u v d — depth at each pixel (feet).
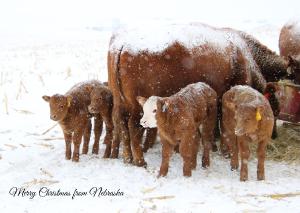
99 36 147.54
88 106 34.60
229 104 31.81
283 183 29.01
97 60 80.69
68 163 32.99
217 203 25.82
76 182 29.09
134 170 30.73
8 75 65.72
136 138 32.07
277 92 36.70
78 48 102.94
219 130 38.34
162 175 30.37
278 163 33.40
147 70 31.40
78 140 33.47
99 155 35.60
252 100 29.71
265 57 40.70
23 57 88.17
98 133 35.86
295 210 24.90
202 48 33.47
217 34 35.60
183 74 32.58
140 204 25.66
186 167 30.22
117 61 31.86
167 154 30.27
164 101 29.12
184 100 29.81
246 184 28.73
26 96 52.60
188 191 27.58
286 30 47.78
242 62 36.42
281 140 37.76
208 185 28.50
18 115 45.78
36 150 36.06
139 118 31.99
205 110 31.76
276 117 37.37
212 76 34.50
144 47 31.40
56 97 32.55
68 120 33.06
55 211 25.12
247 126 28.32
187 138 29.66
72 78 62.59
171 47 31.86
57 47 107.24
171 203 25.86
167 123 29.17
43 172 31.14
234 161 32.24
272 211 24.76
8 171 31.68
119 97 32.55
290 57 38.78
